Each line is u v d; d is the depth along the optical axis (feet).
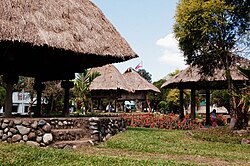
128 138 36.22
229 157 28.19
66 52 33.32
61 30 32.76
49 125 29.32
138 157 25.85
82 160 22.53
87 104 74.90
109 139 35.19
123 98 109.40
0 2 29.89
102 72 92.53
